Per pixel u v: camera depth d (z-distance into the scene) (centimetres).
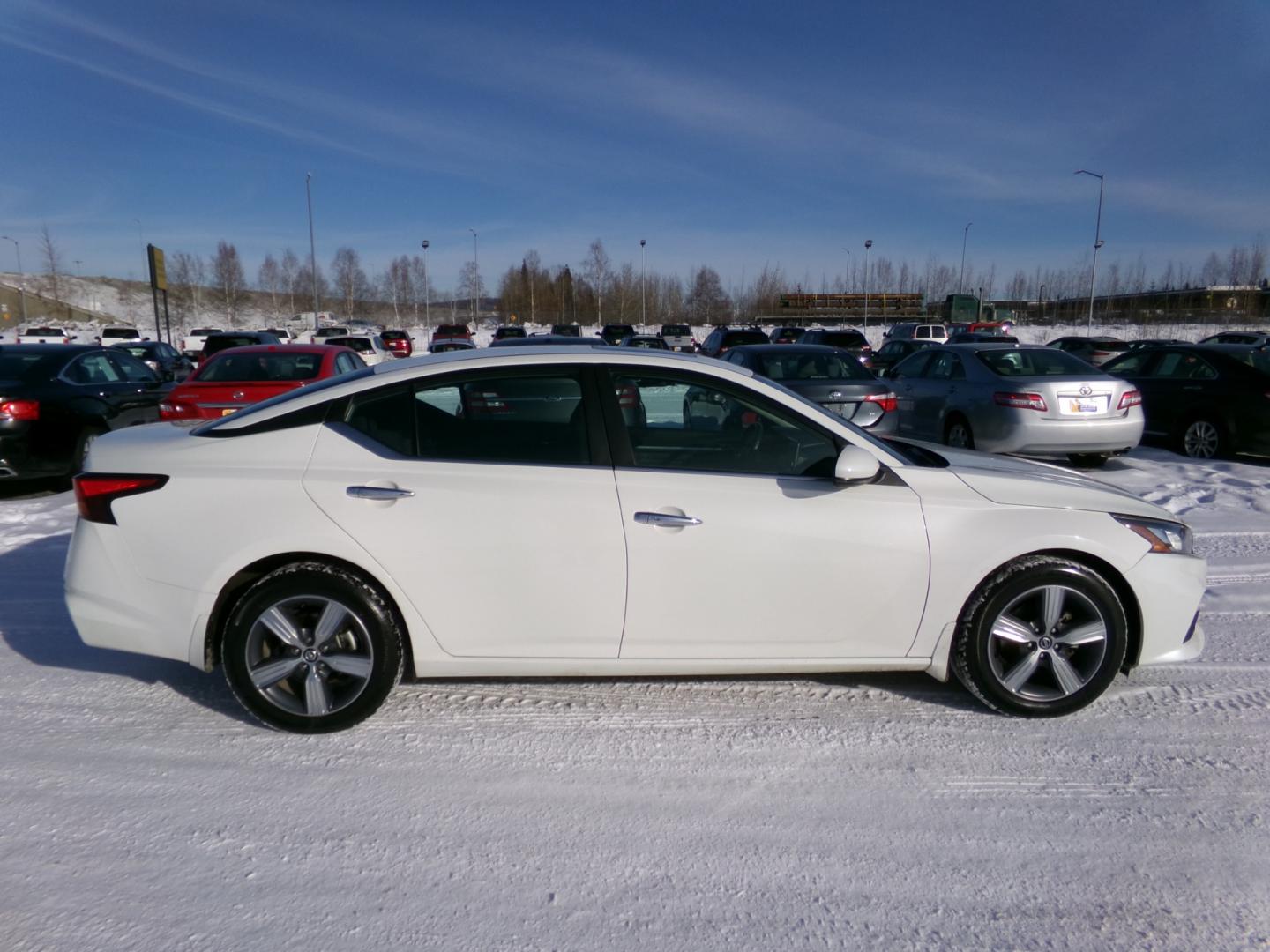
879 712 388
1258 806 316
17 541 680
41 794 317
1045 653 373
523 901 264
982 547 364
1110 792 325
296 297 8925
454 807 312
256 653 353
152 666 434
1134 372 1167
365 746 355
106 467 360
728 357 1157
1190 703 399
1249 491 856
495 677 396
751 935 250
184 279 7738
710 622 361
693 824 304
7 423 812
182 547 349
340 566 352
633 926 254
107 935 246
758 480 362
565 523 351
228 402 886
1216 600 546
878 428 992
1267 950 244
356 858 283
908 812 312
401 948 244
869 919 257
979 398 990
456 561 350
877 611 366
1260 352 1084
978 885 273
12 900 260
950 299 5306
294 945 244
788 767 342
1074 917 259
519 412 364
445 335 3819
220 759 343
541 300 7731
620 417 365
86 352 941
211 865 278
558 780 331
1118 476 951
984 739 364
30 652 451
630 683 416
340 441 358
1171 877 276
